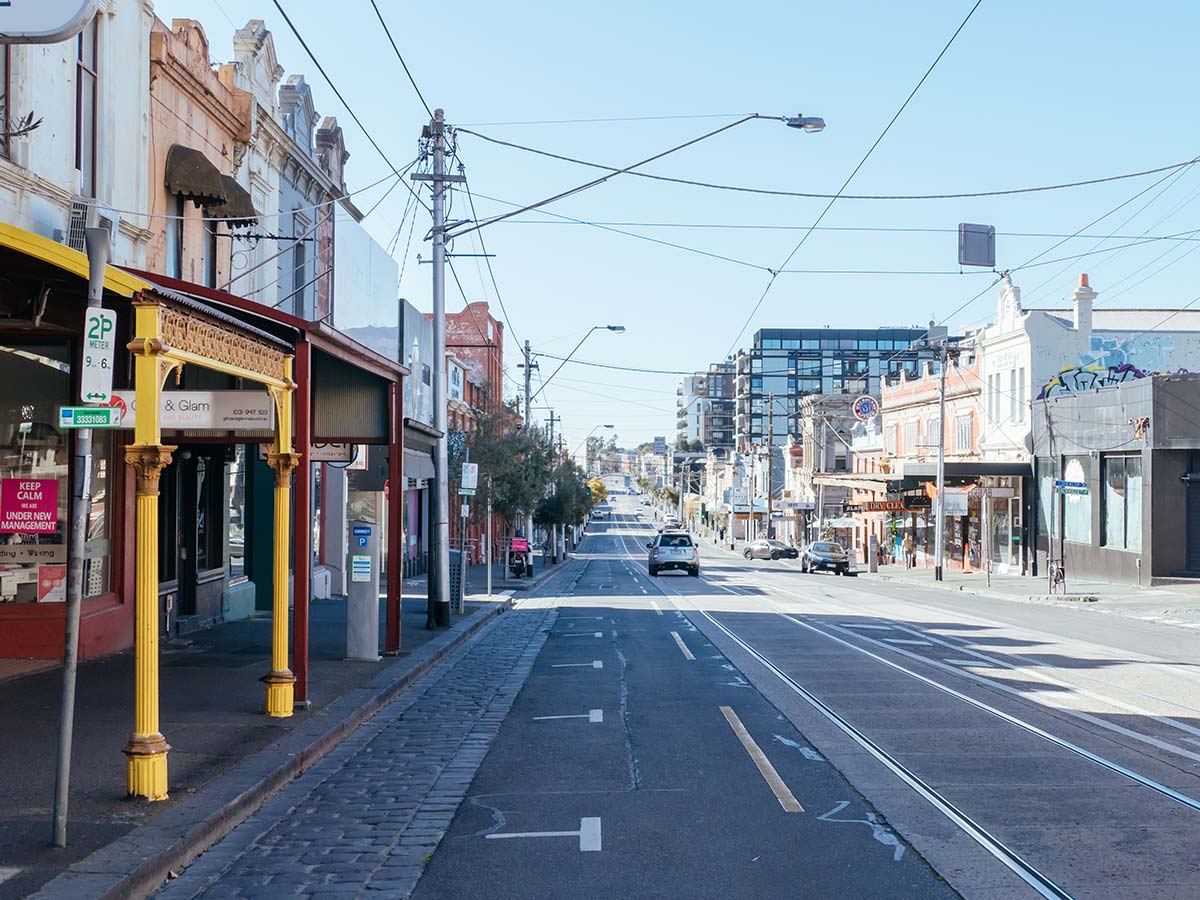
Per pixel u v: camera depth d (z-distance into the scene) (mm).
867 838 7289
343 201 29906
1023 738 10562
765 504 104125
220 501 21281
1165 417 36656
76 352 14883
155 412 7973
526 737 11188
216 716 11422
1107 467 40688
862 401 60844
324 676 14641
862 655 17562
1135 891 6125
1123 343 46938
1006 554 50062
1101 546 40875
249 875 6828
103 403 6887
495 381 68625
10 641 14781
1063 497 44062
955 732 10906
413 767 9891
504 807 8375
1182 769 9188
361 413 17062
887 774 9109
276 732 10617
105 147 15609
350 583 16281
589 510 70062
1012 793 8422
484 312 66688
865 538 73312
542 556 70312
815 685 14266
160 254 17891
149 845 6816
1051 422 44656
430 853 7227
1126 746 10148
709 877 6562
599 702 13266
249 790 8305
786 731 11102
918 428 61594
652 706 12875
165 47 17688
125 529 16422
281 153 24594
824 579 48938
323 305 27906
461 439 39281
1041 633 21484
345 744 10945
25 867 6348
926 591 39500
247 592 23016
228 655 16266
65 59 14453
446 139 22578
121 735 10062
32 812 7555
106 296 11422
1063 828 7430
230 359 9586
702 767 9531
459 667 17078
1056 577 35312
